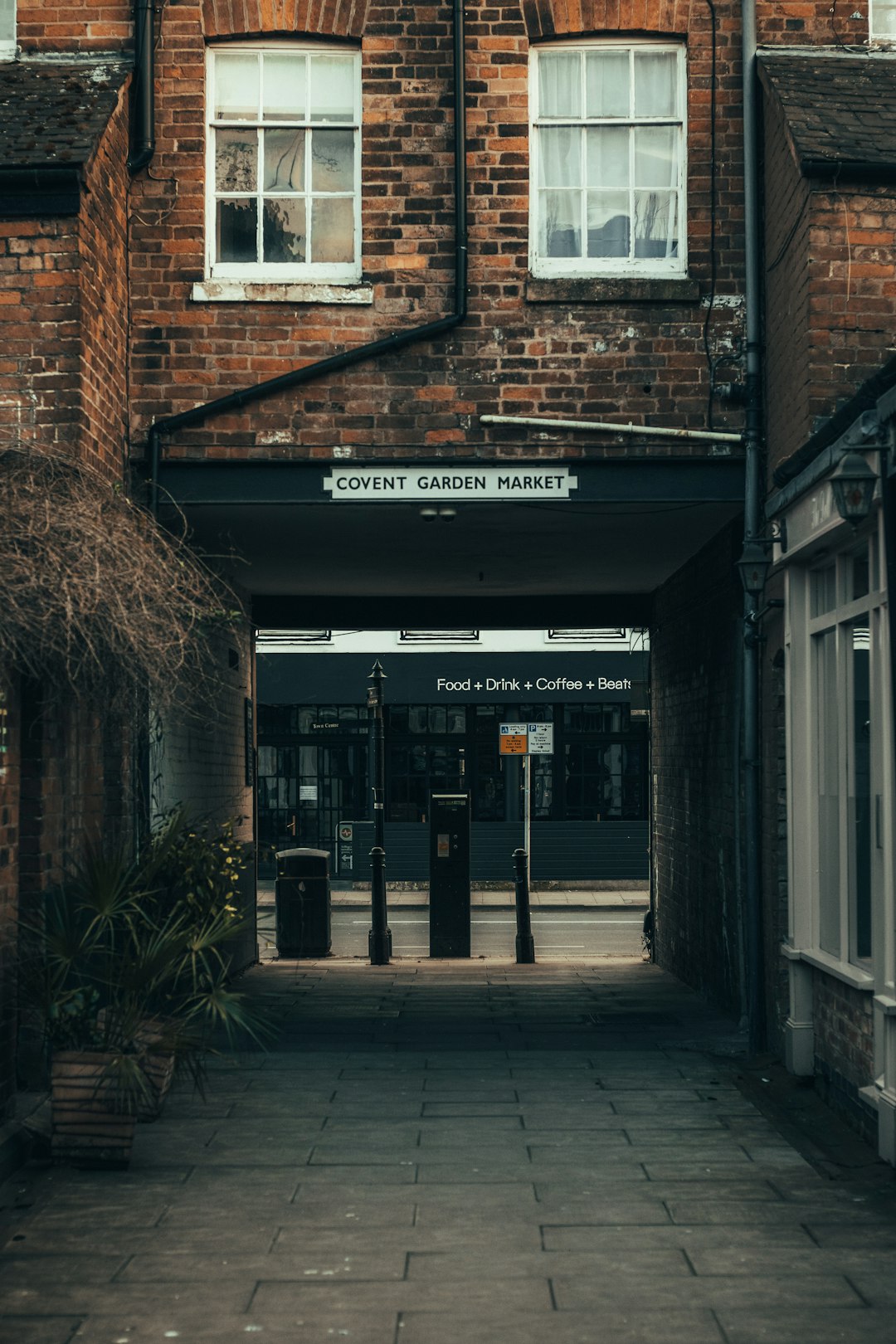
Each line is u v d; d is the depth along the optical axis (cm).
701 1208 586
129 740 923
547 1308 477
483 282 941
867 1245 540
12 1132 655
